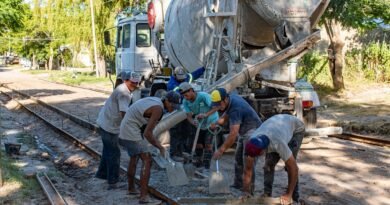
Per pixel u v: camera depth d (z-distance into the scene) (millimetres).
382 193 7199
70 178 8969
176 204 6516
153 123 6832
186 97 8047
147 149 7043
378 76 21000
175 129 8961
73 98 24953
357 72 21578
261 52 9938
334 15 16875
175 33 10969
